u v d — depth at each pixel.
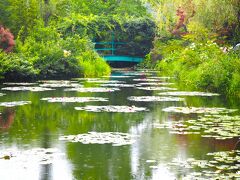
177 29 33.88
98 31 38.44
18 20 27.80
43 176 6.36
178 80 23.52
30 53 25.45
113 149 7.84
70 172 6.54
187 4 26.84
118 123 10.27
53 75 25.38
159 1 42.59
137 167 6.77
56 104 13.44
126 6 46.44
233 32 22.73
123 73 31.22
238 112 11.70
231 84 16.12
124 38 41.31
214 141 8.34
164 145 8.10
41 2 32.22
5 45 24.69
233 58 17.77
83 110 12.22
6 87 19.03
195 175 6.26
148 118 10.91
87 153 7.57
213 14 21.73
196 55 23.38
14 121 10.58
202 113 11.59
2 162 7.00
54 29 29.20
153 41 39.34
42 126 9.95
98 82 22.20
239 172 6.34
